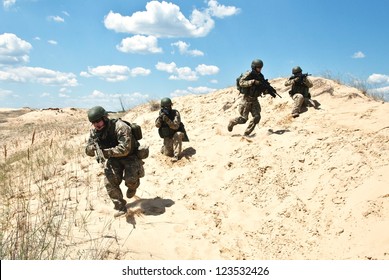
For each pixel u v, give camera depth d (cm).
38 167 891
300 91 926
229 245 532
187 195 670
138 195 671
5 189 729
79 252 452
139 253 477
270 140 811
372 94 1055
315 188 616
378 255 446
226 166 761
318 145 723
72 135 1459
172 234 543
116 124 556
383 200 521
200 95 1316
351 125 780
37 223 530
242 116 872
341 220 527
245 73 858
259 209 618
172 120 814
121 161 581
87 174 788
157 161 830
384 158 616
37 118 2425
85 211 595
